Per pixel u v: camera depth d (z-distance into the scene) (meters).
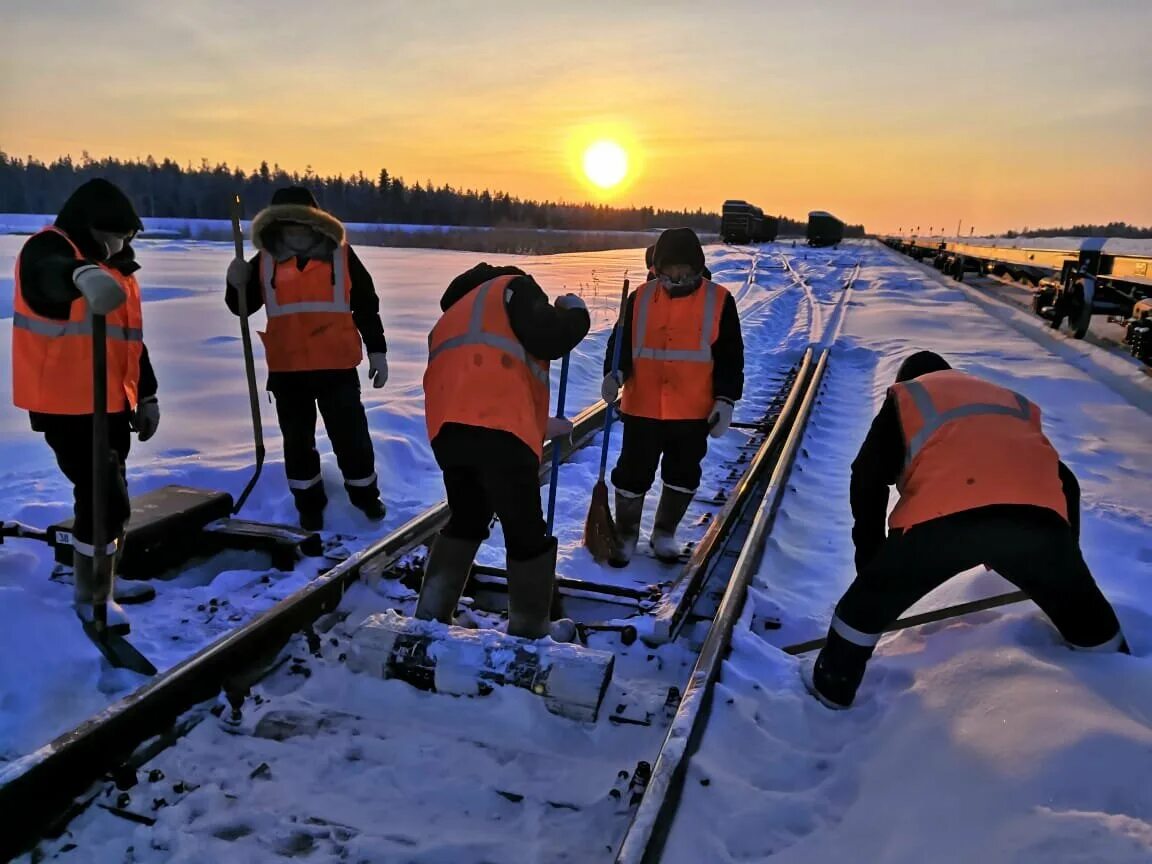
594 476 6.34
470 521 3.55
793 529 5.33
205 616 3.87
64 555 4.18
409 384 9.02
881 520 3.33
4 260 22.34
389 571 4.22
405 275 24.34
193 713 3.01
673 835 2.46
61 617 3.66
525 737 3.03
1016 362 11.08
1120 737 2.46
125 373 3.72
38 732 3.01
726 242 51.53
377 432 6.77
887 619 3.02
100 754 2.65
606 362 4.78
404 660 3.25
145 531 4.21
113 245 3.58
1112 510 5.50
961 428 3.06
